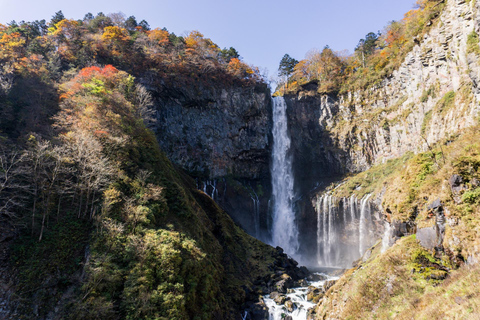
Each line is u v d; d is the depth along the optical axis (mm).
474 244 16922
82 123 36656
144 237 28016
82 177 29672
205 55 78312
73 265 24688
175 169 55719
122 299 23141
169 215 34781
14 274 22516
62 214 28578
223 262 40250
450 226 18891
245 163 76188
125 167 35938
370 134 67312
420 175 23812
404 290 18984
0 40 53562
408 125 57500
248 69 80375
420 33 55844
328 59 83750
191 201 45062
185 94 68125
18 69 46031
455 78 45656
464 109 40844
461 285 15664
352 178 66188
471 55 39406
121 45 67125
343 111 75250
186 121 68312
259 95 79125
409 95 58938
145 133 45750
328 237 63812
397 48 67438
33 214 25812
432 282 18125
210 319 26312
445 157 22688
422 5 58406
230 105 74312
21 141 33812
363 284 22000
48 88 46000
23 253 24000
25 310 20984
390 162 59469
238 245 47938
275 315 32156
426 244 20500
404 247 21828
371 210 54625
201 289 27797
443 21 48812
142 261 25328
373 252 32250
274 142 80688
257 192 75500
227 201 69500
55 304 21875
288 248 70688
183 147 66875
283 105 83812
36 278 22812
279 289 37656
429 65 52438
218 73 74625
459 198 18922
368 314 19891
